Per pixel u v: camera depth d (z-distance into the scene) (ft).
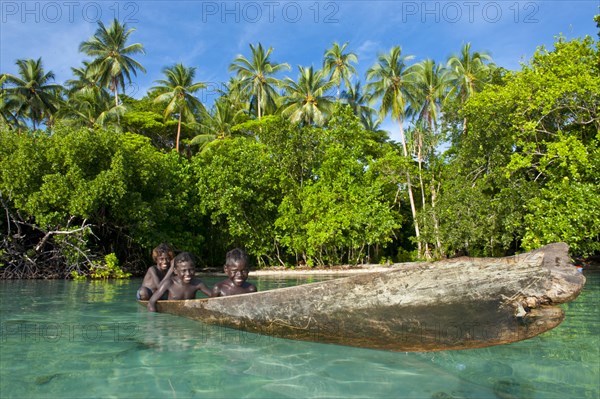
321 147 79.46
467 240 61.41
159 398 9.18
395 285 12.98
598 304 22.59
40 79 109.81
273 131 79.51
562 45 55.36
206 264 82.38
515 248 73.05
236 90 120.16
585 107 51.13
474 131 60.95
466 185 62.18
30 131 57.26
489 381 10.37
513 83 56.39
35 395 9.32
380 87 97.86
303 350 13.41
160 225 68.23
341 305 13.57
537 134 57.52
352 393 9.61
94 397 9.22
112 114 97.60
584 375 10.72
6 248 54.34
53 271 55.47
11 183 50.19
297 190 75.82
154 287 24.66
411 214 95.25
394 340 13.07
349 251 78.23
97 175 53.62
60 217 52.60
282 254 82.38
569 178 51.26
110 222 61.16
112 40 112.16
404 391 9.77
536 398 9.25
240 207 72.69
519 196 55.31
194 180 75.41
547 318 11.87
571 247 47.34
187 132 114.21
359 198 72.38
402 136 92.48
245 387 9.95
